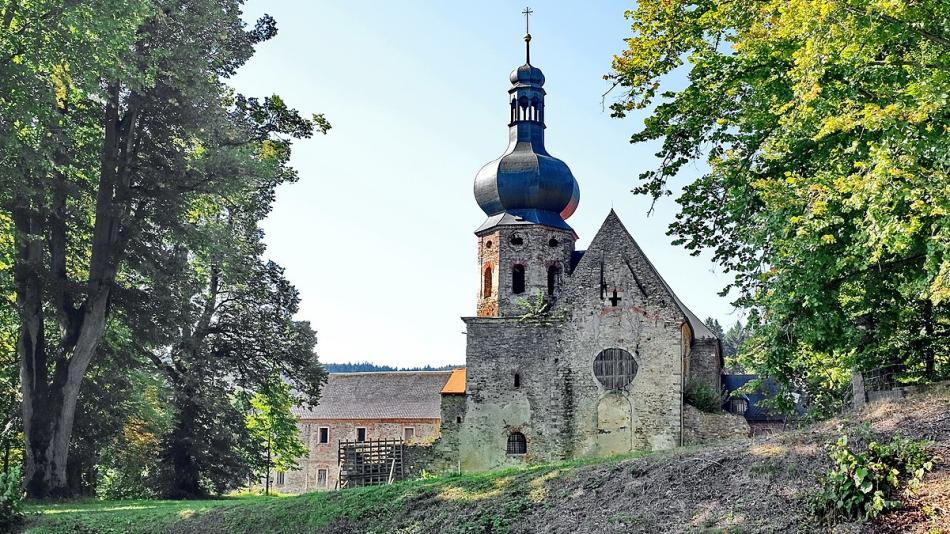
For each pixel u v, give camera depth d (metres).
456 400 42.78
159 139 34.62
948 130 16.17
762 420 58.97
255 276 45.41
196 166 33.84
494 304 46.62
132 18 28.47
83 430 37.19
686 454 19.92
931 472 14.63
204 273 43.34
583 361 41.31
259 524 23.72
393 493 23.27
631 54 25.23
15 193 28.80
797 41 20.70
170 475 42.28
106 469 45.38
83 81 28.55
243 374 45.25
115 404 38.66
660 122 25.80
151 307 35.91
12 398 37.81
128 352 37.25
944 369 24.33
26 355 33.66
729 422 39.56
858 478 14.38
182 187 34.09
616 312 41.34
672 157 26.34
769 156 22.52
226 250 36.34
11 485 25.88
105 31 27.50
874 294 20.91
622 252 42.00
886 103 18.19
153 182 33.91
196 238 34.94
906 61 17.92
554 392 41.44
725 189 25.33
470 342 43.06
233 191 35.16
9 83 26.89
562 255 47.28
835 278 20.61
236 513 25.09
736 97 24.80
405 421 76.44
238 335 45.38
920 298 20.56
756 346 23.52
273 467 60.44
